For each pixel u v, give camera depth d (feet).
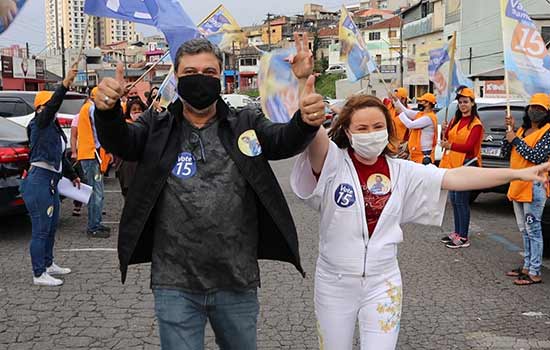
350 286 10.26
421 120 28.86
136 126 9.09
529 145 19.38
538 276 20.08
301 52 9.07
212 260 8.89
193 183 8.90
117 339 15.28
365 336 10.18
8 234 26.84
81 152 25.84
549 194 19.86
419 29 191.42
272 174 9.20
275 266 21.72
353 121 10.13
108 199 36.32
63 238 26.22
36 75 170.91
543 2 124.47
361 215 10.19
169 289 8.90
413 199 10.61
